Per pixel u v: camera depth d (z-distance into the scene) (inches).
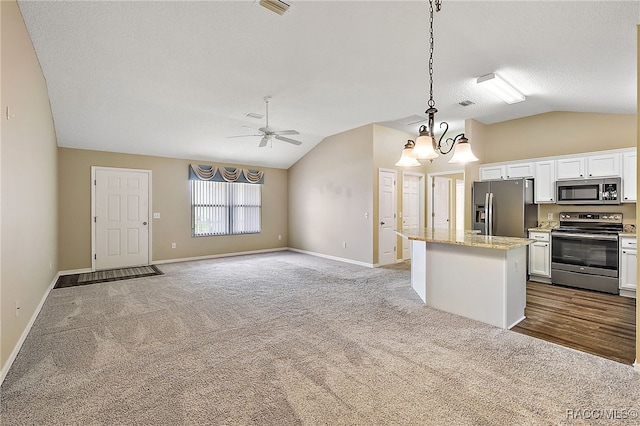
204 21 104.4
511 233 192.4
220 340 108.9
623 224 170.6
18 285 100.7
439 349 101.5
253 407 72.4
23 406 72.6
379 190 241.4
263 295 162.9
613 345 103.8
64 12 99.7
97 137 213.2
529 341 107.0
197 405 73.2
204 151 262.1
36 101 127.5
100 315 133.6
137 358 96.1
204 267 236.8
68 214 216.1
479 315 126.0
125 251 238.7
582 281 169.3
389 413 70.2
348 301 152.6
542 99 171.3
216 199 285.6
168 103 183.9
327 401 74.7
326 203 280.1
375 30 107.8
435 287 142.2
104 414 70.0
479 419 67.8
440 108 192.7
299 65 135.7
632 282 153.8
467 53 121.0
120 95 170.9
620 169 163.3
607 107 167.0
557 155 195.8
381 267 236.7
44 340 108.7
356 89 161.6
